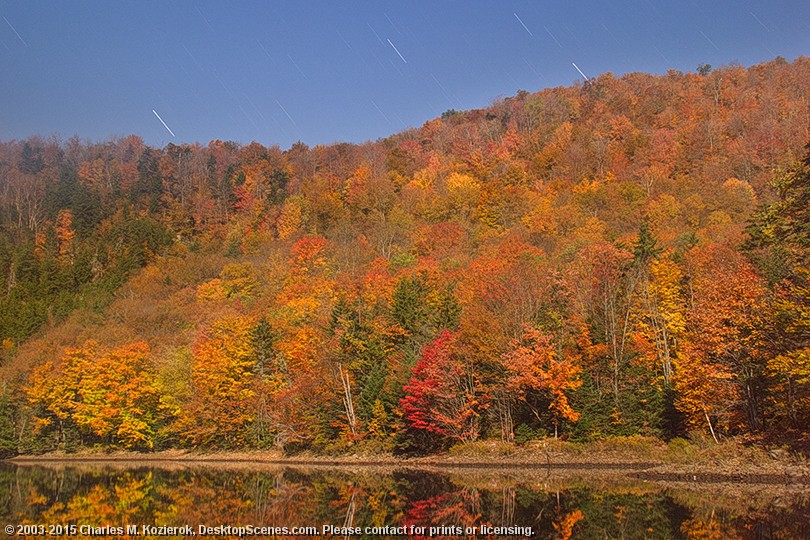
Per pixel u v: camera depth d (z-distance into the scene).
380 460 54.59
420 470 46.94
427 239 108.50
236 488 40.44
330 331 61.38
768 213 42.56
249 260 116.56
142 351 74.69
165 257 129.38
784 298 38.81
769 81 143.38
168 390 71.88
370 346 59.38
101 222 144.38
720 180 107.38
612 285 51.75
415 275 75.62
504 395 50.25
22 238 139.88
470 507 30.19
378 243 112.31
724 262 53.06
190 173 170.50
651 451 43.44
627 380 48.19
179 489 40.78
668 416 46.56
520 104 174.00
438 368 50.34
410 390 51.56
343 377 58.56
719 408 43.19
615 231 90.94
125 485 43.69
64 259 130.00
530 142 151.00
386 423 56.34
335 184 147.75
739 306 41.59
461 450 50.03
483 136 160.75
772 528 23.97
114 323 96.88
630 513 27.38
